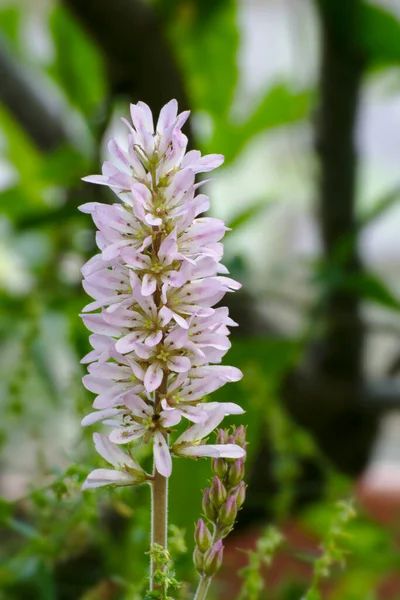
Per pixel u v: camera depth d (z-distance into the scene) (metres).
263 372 0.98
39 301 1.05
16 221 1.13
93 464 0.73
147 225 0.58
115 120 1.21
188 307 0.58
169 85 1.01
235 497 0.59
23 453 1.29
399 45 1.08
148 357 0.57
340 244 1.14
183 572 0.79
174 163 0.58
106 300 0.58
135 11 0.96
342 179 1.16
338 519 0.73
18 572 0.82
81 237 1.31
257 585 0.73
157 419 0.58
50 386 1.12
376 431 1.25
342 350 1.14
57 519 0.85
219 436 0.59
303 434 0.92
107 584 0.85
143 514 0.79
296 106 1.28
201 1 1.15
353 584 1.05
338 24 1.07
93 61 1.32
